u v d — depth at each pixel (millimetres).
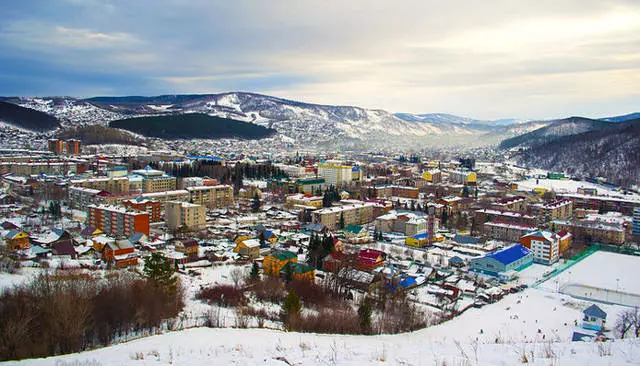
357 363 51438
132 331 90812
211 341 69312
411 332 122062
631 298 169625
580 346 54844
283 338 73188
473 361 50844
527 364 48125
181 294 125812
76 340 76562
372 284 161625
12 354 70188
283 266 172250
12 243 185375
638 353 49438
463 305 157375
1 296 89750
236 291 138750
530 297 169125
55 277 115312
